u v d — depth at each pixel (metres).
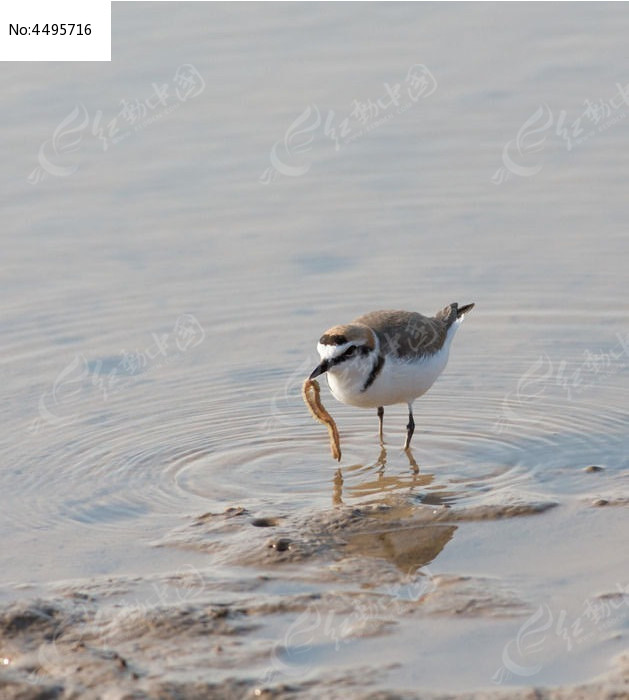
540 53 27.41
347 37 28.67
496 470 14.05
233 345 18.27
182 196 22.97
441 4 30.38
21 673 9.57
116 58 27.59
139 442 15.20
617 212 21.72
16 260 20.94
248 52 27.83
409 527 12.39
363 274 20.34
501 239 21.17
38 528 12.77
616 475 13.60
